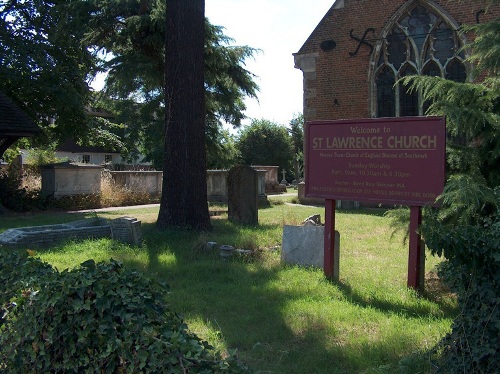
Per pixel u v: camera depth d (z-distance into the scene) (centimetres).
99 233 1143
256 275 814
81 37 2127
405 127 695
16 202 1872
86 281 341
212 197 2403
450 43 1898
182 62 1220
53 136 2306
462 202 588
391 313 606
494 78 703
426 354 434
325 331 551
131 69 2144
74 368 334
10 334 359
